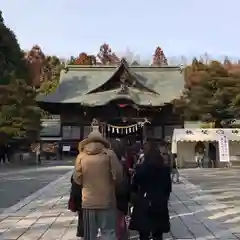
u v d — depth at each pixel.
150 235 7.62
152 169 6.99
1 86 37.09
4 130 35.69
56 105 50.91
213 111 41.75
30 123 37.91
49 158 47.81
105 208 5.69
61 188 18.39
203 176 25.34
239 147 34.41
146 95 51.66
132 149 9.23
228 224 9.83
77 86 55.22
